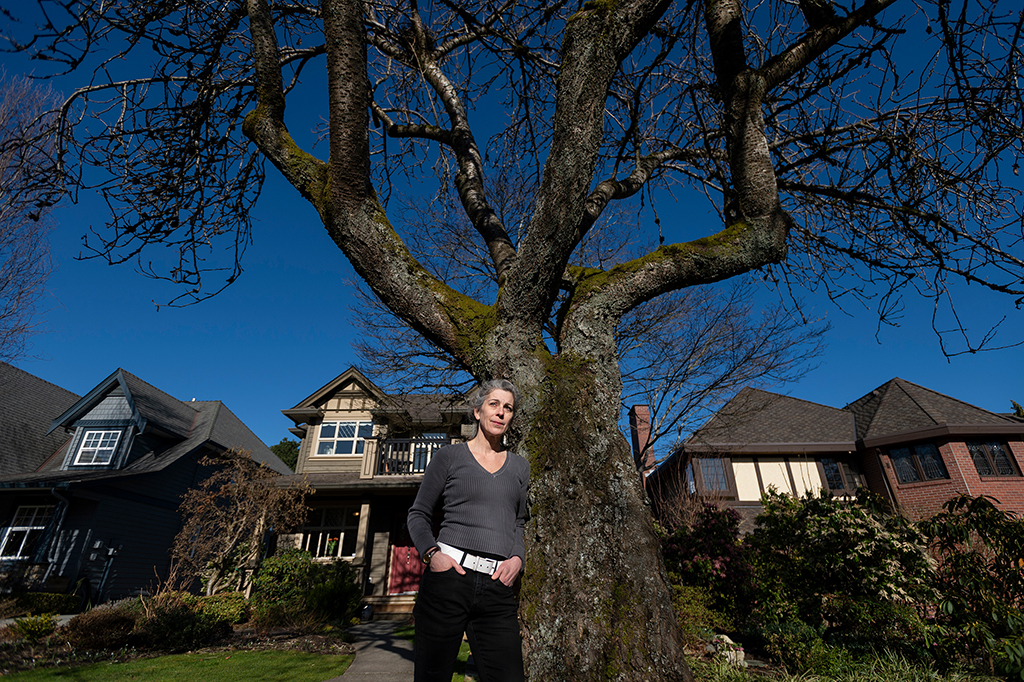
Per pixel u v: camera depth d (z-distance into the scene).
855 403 18.16
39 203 4.36
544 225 2.59
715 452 15.02
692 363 10.66
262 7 3.58
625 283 3.01
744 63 3.50
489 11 4.79
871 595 5.82
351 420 16.59
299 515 12.89
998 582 5.28
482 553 1.87
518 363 2.74
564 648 2.03
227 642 8.42
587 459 2.46
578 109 2.51
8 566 13.73
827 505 6.38
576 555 2.22
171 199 4.66
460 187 4.23
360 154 3.00
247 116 3.60
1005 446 14.10
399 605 12.98
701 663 5.38
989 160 3.83
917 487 14.36
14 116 7.54
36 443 17.33
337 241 3.13
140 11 4.07
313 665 6.51
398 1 4.78
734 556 8.09
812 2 3.64
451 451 2.07
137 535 15.40
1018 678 4.71
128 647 7.64
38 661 6.60
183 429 18.41
